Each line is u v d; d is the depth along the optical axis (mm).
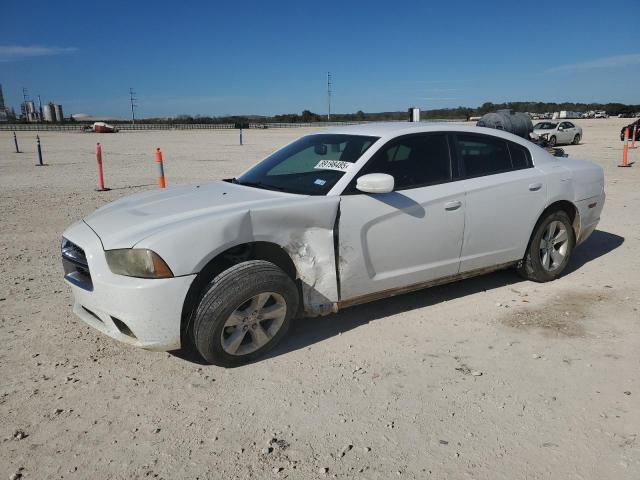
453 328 4277
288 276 3742
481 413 3096
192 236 3375
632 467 2621
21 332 4258
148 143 37875
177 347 3500
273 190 4234
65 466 2689
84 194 11531
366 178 3842
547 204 5055
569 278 5500
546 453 2736
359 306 4754
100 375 3588
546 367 3623
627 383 3404
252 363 3736
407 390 3357
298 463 2691
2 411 3164
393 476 2586
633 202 9734
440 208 4332
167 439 2900
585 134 39156
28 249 6824
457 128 4734
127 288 3295
